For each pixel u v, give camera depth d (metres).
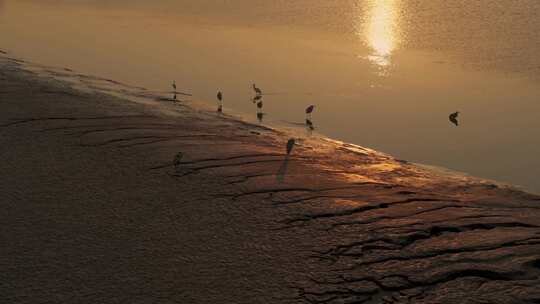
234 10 30.67
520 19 28.19
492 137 13.28
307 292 6.21
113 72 17.77
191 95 15.66
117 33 24.03
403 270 6.65
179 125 12.38
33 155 9.84
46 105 12.81
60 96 13.78
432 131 13.66
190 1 33.69
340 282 6.41
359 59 20.66
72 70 17.55
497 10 30.62
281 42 23.11
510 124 14.27
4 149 10.02
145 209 8.05
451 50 22.27
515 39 24.02
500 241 7.32
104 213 7.89
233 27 26.05
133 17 28.19
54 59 19.08
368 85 17.47
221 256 6.88
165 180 9.07
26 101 12.99
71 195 8.39
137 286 6.23
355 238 7.37
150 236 7.30
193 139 11.31
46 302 5.90
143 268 6.57
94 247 6.98
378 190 9.19
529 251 7.05
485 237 7.45
